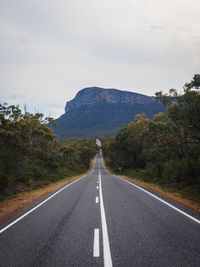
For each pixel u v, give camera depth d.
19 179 27.98
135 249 7.85
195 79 20.20
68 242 8.58
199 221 11.60
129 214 13.12
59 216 12.76
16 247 8.07
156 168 38.97
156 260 6.93
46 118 49.28
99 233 9.66
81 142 133.50
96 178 44.81
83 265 6.63
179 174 28.19
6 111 28.73
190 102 20.55
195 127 21.61
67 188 27.70
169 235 9.37
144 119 64.75
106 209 14.52
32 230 10.16
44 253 7.51
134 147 72.12
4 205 17.56
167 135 34.38
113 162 99.12
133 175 55.88
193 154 28.19
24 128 31.84
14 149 28.05
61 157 70.56
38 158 44.03
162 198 19.14
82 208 14.94
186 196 20.73
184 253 7.45
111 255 7.36
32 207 15.70
